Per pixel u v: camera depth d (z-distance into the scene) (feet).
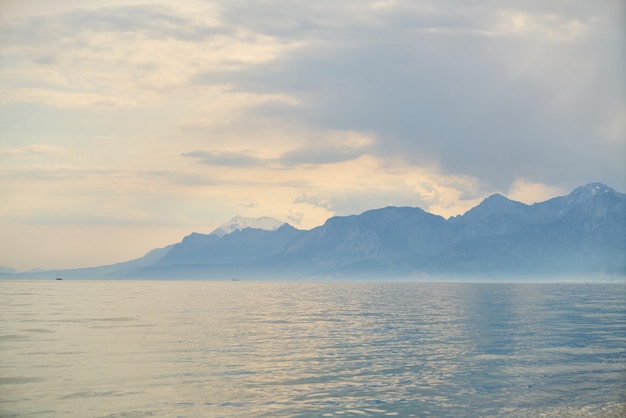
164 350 178.09
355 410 109.19
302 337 214.28
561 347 187.83
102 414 105.91
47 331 227.81
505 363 156.76
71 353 170.91
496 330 240.53
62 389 123.75
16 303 434.71
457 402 114.93
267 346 188.55
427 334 225.56
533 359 163.53
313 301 522.06
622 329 244.42
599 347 187.93
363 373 141.90
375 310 382.22
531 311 367.04
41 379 133.18
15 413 106.32
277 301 516.32
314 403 113.60
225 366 150.61
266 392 121.90
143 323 265.75
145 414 106.01
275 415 106.01
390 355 170.30
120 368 146.92
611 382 132.77
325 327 254.47
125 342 195.83
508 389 125.49
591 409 110.93
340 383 130.41
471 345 192.65
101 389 123.95
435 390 124.26
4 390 122.62
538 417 105.91
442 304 463.01
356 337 215.10
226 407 110.63
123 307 390.63
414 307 418.31
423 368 148.87
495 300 540.52
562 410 110.01
